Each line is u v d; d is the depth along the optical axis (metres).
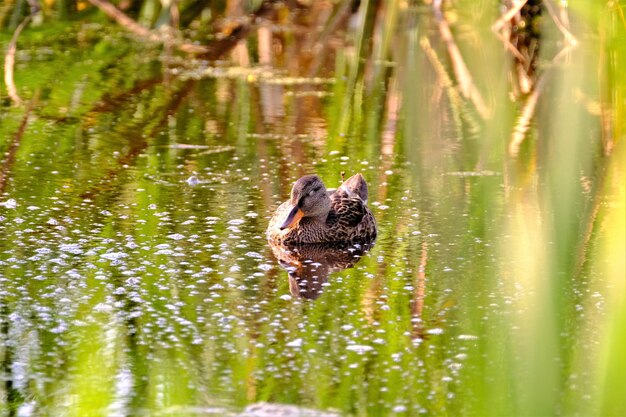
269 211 13.22
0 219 12.36
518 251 3.54
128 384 7.81
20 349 8.52
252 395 7.58
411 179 14.84
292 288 10.30
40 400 7.52
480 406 4.34
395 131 17.52
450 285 10.33
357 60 19.17
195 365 8.20
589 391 7.31
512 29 21.27
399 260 11.34
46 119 17.66
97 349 8.53
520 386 3.33
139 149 16.09
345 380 7.88
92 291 9.98
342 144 16.70
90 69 21.31
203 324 9.16
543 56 20.72
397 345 8.64
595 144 10.85
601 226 10.77
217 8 25.14
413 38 21.53
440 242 11.95
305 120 18.03
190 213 12.99
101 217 12.62
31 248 11.30
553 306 3.12
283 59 22.64
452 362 8.23
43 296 9.78
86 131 17.06
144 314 9.39
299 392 7.63
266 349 8.56
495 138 6.23
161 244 11.62
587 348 8.24
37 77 20.52
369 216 12.52
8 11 24.94
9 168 14.82
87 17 25.06
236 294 10.04
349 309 9.62
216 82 20.67
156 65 21.89
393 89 19.36
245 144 16.58
